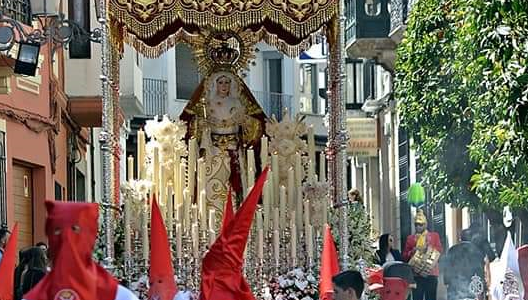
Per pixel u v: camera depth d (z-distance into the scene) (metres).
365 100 44.91
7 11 21.92
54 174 27.94
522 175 16.98
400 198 40.56
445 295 24.31
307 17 16.73
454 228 32.66
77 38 23.36
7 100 24.09
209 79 17.72
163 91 43.56
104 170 16.06
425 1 23.31
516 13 15.63
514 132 15.89
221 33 17.89
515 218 21.33
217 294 12.16
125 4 16.58
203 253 16.36
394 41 36.38
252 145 17.55
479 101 18.38
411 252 22.91
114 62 17.27
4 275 11.61
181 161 16.81
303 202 16.53
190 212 16.41
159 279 12.58
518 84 15.48
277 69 49.09
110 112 16.30
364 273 15.81
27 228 25.97
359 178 49.69
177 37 17.88
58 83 28.53
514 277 13.87
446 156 22.98
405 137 39.41
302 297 16.05
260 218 16.19
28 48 20.03
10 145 24.27
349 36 38.75
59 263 9.44
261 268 16.12
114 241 16.31
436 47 23.28
